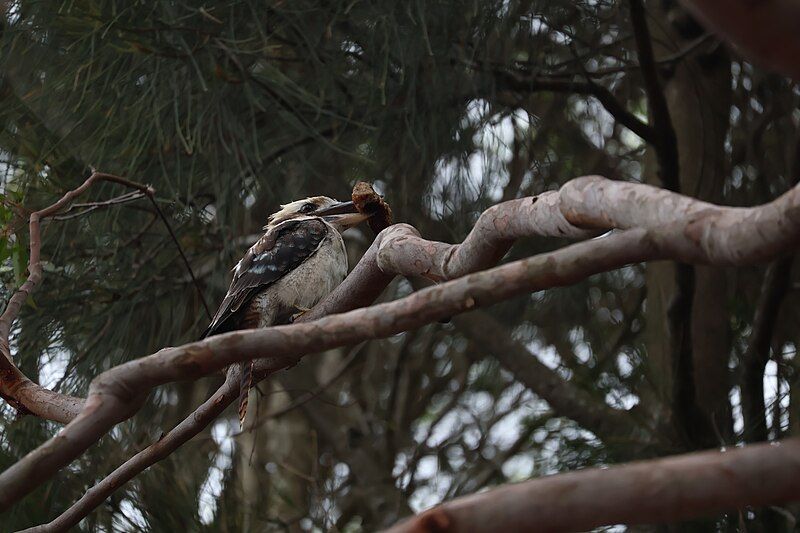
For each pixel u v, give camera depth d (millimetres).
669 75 10289
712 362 9758
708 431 8969
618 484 2668
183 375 4039
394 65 7797
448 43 7711
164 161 7691
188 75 7133
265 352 3959
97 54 6938
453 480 12508
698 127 10070
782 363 9227
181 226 8352
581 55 8977
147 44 7035
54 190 7363
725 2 2342
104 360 8031
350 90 8125
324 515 9211
